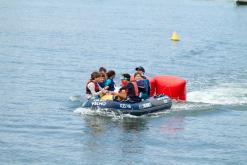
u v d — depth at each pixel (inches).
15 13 7628.0
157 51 4407.0
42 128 2031.3
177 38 5280.5
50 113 2240.4
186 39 5408.5
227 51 4564.5
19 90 2679.6
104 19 7362.2
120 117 2202.3
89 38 5093.5
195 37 5639.8
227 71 3462.1
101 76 2330.2
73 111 2276.1
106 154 1769.2
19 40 4702.3
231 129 2111.2
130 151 1804.9
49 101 2460.6
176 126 2122.3
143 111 2245.3
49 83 2883.9
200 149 1857.8
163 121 2185.0
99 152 1785.2
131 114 2223.2
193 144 1907.0
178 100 2513.5
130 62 3772.1
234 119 2257.6
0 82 2856.8
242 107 2456.9
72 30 5753.0
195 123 2177.7
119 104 2222.0
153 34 5772.6
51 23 6402.6
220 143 1929.1
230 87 2881.4
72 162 1689.2
